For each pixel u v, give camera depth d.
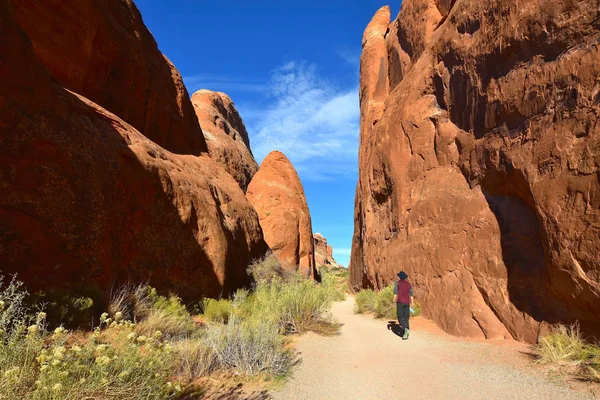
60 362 2.39
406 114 12.99
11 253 5.43
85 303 5.39
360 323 9.01
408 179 12.09
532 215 6.55
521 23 7.21
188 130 19.59
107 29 13.74
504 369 4.53
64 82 11.31
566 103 5.66
